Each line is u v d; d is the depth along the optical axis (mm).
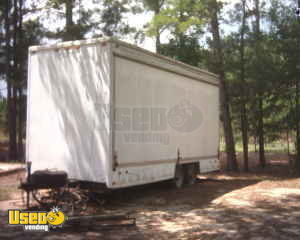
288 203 8633
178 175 11055
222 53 16969
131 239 6020
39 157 8836
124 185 8375
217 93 13312
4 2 19766
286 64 15086
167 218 7438
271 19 15805
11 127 20125
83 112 8344
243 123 17047
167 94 10219
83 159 8281
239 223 6918
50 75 8820
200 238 6047
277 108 16266
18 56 20281
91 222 6660
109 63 8047
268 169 17406
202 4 16422
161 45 18938
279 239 5895
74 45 8508
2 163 17562
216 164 13078
